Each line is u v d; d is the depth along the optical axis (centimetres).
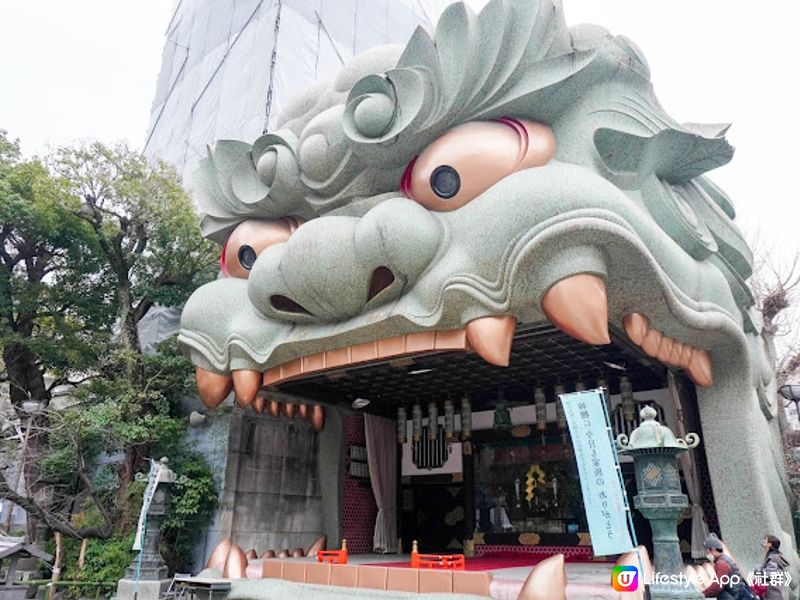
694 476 1157
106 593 1272
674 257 913
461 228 863
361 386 1370
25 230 1486
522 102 890
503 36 897
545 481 1422
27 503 1328
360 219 912
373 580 959
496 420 1301
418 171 921
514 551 1417
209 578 1103
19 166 1461
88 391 1460
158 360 1467
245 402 1062
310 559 1229
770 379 1331
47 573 1473
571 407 730
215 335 1109
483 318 828
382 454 1555
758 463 1004
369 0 2417
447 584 883
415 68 923
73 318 1655
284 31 1977
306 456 1475
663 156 993
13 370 1561
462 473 1526
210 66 2359
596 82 925
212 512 1309
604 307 779
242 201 1140
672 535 669
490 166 874
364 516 1526
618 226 776
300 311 1023
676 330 939
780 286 1816
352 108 970
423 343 887
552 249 781
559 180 803
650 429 690
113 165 1566
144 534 1205
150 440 1373
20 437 1355
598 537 675
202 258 1631
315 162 1023
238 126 1917
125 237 1669
